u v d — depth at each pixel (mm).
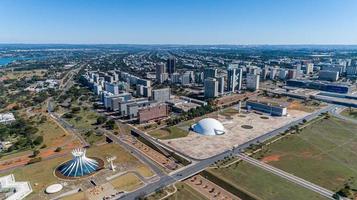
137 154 190500
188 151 194000
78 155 164750
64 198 135000
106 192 140625
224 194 141250
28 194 138625
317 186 145625
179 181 152750
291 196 136000
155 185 148000
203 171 163875
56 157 185500
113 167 165250
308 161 176625
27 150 198000
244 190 141375
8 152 194500
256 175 158000
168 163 176125
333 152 190750
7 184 147625
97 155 186875
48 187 143125
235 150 196000
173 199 135500
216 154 189125
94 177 156125
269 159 180375
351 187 144000
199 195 139750
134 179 154250
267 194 137875
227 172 162125
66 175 158000
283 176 156750
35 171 163875
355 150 194000
